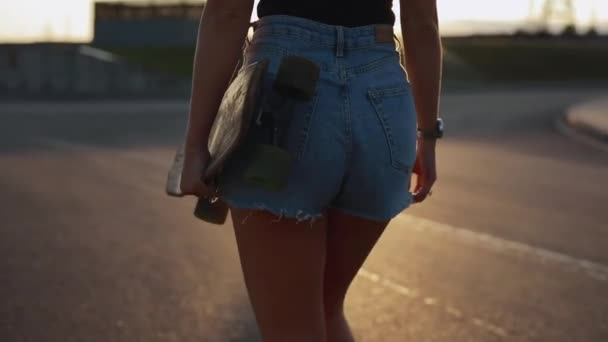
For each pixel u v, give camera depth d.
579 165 13.98
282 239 2.34
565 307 5.50
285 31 2.30
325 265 2.58
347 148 2.30
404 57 2.57
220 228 7.90
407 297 5.66
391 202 2.40
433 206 9.42
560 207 9.52
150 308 5.32
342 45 2.31
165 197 9.67
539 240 7.61
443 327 5.04
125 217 8.40
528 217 8.83
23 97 33.72
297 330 2.39
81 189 10.17
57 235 7.48
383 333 4.91
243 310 5.30
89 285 5.83
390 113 2.34
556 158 15.04
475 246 7.31
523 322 5.17
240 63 2.52
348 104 2.29
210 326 4.98
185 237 7.48
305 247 2.35
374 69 2.34
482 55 71.81
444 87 56.94
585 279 6.22
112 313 5.20
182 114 25.78
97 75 36.78
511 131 21.28
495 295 5.75
